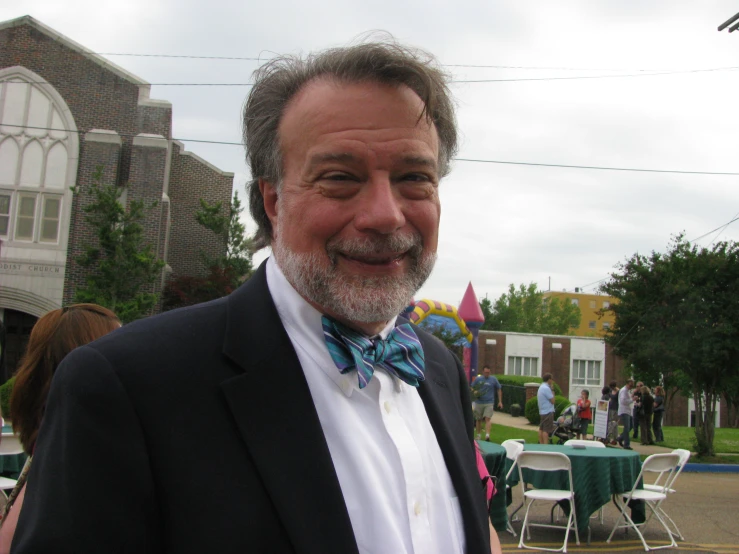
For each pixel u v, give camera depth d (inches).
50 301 777.6
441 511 57.7
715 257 514.9
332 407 52.5
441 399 67.2
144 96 850.8
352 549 46.2
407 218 54.4
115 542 42.8
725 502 352.8
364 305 52.2
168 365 48.1
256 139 58.9
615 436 601.9
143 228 785.6
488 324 2701.8
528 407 857.5
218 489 45.1
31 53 823.1
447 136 63.6
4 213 786.8
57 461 44.0
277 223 57.9
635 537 269.4
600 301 3243.1
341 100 52.6
